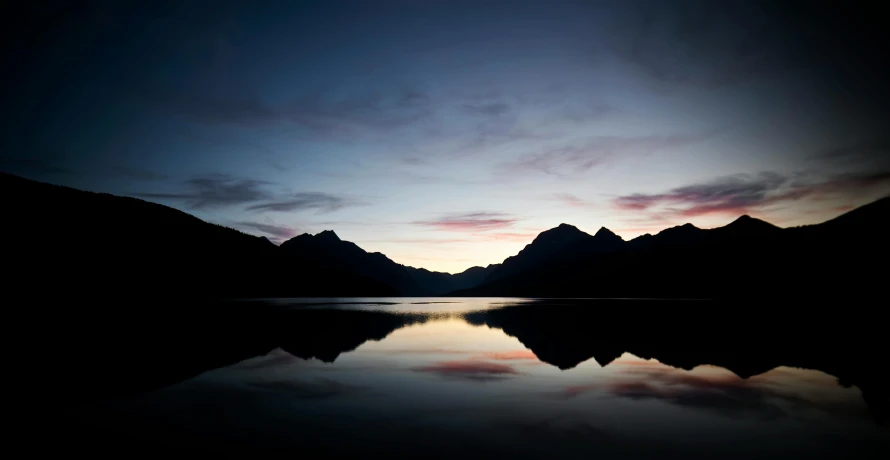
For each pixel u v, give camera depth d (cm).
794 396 1412
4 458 869
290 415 1177
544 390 1494
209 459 862
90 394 1405
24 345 2378
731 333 3303
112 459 862
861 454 912
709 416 1179
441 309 7469
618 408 1261
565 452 910
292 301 9694
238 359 2103
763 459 882
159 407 1254
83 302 5988
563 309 7256
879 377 1708
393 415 1182
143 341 2650
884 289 11238
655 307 7550
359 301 11544
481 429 1062
